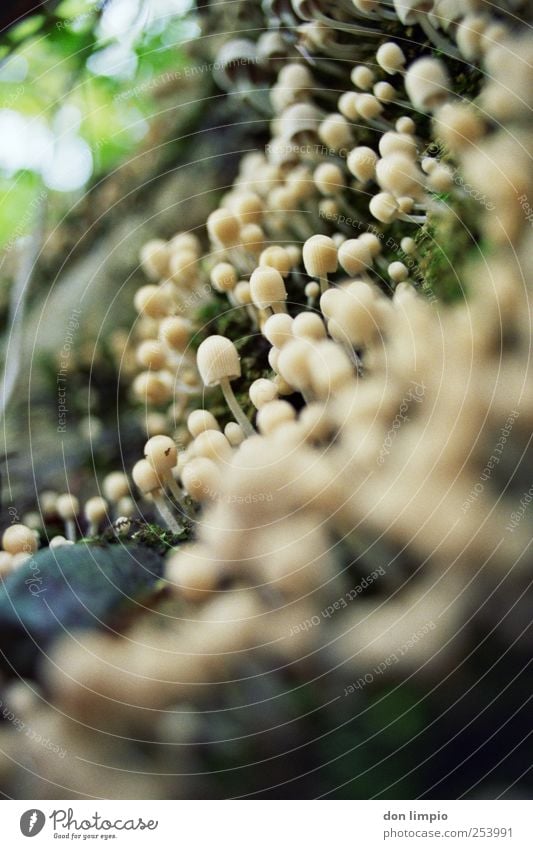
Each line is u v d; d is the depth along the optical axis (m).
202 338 0.26
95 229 0.35
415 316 0.22
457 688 0.20
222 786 0.19
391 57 0.25
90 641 0.19
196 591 0.20
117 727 0.19
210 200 0.33
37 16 0.32
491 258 0.22
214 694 0.19
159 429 0.26
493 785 0.19
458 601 0.20
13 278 0.36
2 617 0.20
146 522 0.23
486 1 0.24
